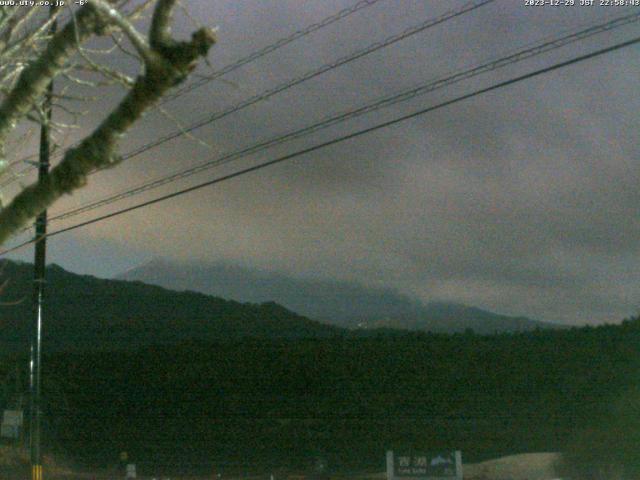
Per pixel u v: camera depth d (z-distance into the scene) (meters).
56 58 4.74
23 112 4.80
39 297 24.28
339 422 42.66
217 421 43.22
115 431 42.97
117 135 4.42
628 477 34.00
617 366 43.28
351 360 46.78
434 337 49.41
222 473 38.88
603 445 38.09
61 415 44.25
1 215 4.54
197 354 48.75
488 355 45.94
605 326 47.72
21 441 40.56
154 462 40.22
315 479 35.19
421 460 27.59
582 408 41.62
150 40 4.22
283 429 42.59
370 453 40.19
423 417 42.91
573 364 44.25
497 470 35.22
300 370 46.62
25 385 45.91
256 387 45.41
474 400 43.38
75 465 40.06
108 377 47.25
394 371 45.69
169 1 4.18
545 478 33.84
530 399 42.75
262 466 39.59
